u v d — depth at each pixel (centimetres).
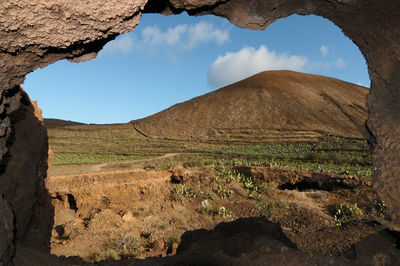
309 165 2641
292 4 422
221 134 6022
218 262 434
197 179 1585
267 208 1362
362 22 395
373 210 1210
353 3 380
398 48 368
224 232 669
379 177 402
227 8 435
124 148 4803
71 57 371
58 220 1148
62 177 1355
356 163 2889
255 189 1603
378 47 396
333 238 998
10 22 277
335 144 4512
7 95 346
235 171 1925
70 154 4047
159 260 477
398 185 374
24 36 297
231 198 1498
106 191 1270
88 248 896
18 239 451
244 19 445
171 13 434
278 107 6862
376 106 423
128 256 864
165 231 1060
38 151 561
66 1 282
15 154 476
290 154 3825
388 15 361
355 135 5372
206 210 1301
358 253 433
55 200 1255
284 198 1486
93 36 327
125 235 979
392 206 384
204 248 521
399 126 388
